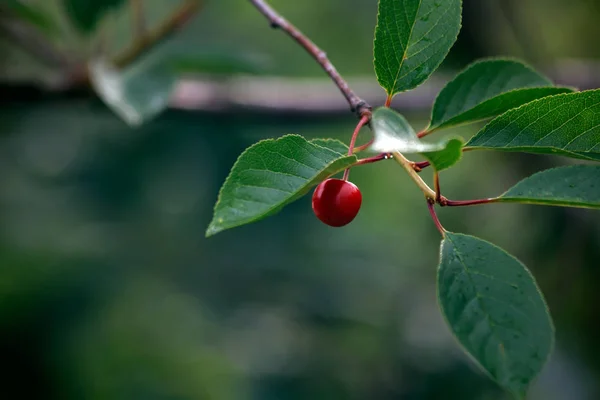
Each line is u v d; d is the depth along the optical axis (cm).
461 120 162
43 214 714
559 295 439
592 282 425
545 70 399
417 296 691
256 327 699
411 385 623
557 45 465
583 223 421
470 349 116
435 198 132
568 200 132
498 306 120
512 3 404
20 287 646
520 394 111
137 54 308
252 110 334
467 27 416
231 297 723
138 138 721
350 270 736
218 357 670
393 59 150
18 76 308
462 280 125
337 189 144
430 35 149
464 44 421
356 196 144
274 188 129
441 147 100
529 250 447
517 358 114
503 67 171
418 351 643
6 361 609
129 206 745
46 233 701
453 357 627
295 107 339
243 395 646
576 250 427
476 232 490
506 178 476
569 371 445
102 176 735
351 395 637
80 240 711
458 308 122
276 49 775
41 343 629
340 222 144
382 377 641
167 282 721
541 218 443
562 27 460
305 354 671
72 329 648
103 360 636
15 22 324
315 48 163
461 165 504
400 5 147
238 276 738
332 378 651
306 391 645
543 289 444
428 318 672
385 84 151
